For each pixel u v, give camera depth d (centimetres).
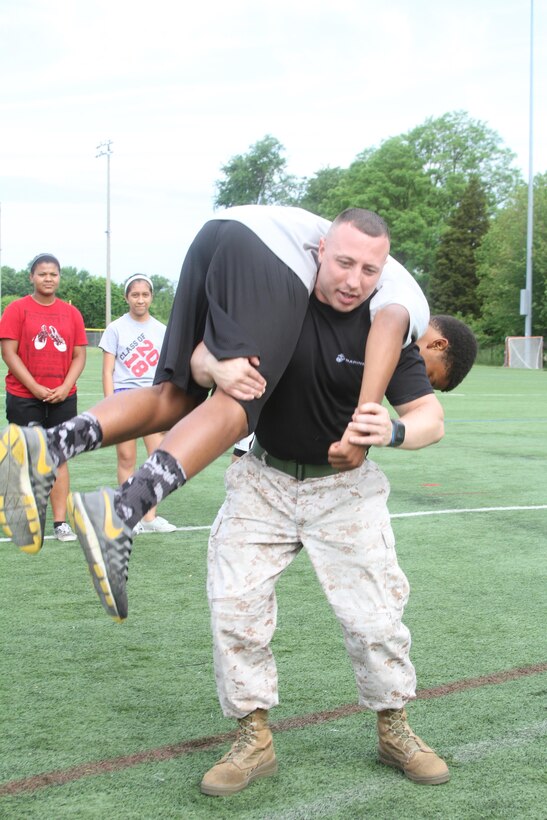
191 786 272
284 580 502
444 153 6347
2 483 233
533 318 4250
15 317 584
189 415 247
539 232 4181
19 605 447
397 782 276
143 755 291
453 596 474
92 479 822
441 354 308
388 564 277
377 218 256
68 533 588
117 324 623
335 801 264
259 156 7606
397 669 280
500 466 942
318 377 267
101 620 426
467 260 5506
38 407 593
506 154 6400
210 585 279
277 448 277
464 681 356
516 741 304
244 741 278
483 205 5575
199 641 400
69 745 296
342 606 276
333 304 262
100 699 335
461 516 682
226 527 279
